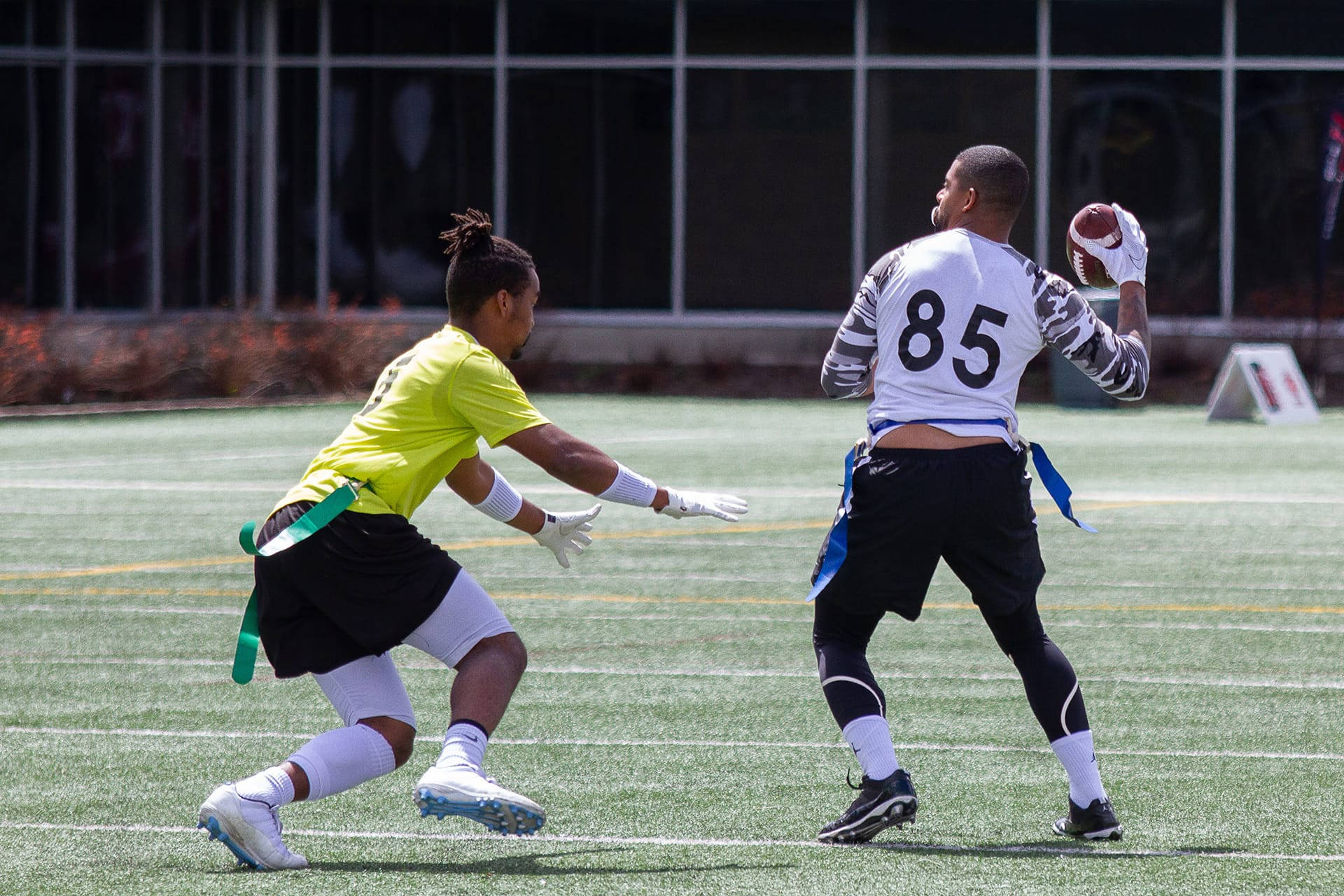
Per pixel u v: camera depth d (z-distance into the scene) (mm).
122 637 31453
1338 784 21297
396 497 17312
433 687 27344
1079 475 57719
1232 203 95062
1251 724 24766
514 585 37250
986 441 17922
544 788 21203
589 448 17328
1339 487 54469
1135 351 18484
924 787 21281
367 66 100688
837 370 18938
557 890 16578
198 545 42906
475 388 17344
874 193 97562
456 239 17984
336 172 101375
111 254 96250
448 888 16672
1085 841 18672
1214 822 19438
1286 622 33125
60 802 20531
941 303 18078
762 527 46156
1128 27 95438
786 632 32062
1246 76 94938
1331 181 85750
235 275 101000
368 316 97000
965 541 18031
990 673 28344
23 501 50750
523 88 99562
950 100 96750
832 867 17516
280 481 55719
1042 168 96250
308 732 24438
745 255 98375
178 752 23156
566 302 99750
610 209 99188
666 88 98312
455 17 99812
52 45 93812
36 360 80375
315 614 17297
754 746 23484
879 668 28781
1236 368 77125
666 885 16797
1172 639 31359
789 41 97250
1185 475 57844
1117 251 19109
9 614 33750
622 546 43094
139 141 97188
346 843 18641
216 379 85188
